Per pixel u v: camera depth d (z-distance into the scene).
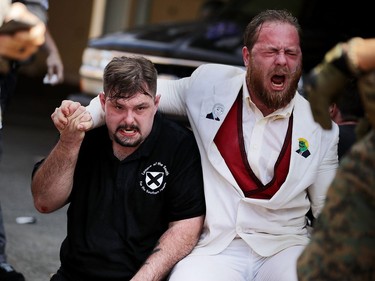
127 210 4.38
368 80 3.25
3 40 2.68
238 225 4.39
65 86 18.61
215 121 4.46
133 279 4.25
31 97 16.70
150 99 4.29
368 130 3.44
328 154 4.50
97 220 4.39
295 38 4.32
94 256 4.38
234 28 9.71
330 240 3.20
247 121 4.46
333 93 3.39
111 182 4.39
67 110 4.26
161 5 18.84
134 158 4.38
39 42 2.72
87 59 9.73
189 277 4.23
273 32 4.29
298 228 4.50
